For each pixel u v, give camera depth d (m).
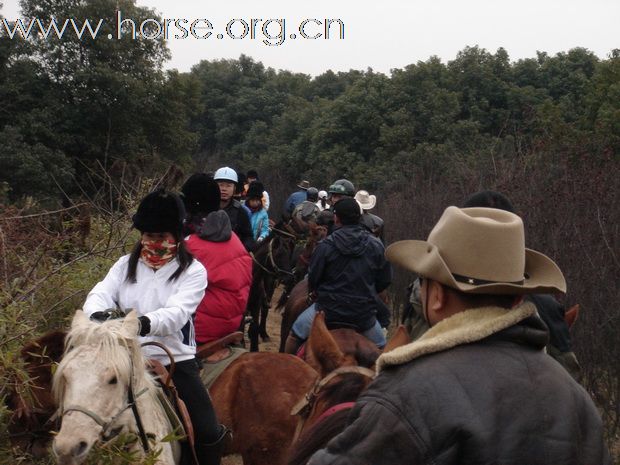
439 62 26.56
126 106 23.19
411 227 12.32
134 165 12.41
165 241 3.83
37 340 3.79
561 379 1.91
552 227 7.16
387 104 25.91
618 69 17.28
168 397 3.75
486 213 2.10
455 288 1.94
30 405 3.65
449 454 1.74
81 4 23.30
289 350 6.32
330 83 48.47
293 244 11.47
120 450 3.07
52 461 3.63
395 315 12.20
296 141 31.06
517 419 1.79
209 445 4.09
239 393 4.61
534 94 24.22
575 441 1.83
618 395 6.44
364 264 5.85
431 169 18.09
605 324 6.51
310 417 3.50
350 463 1.79
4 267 4.78
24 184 20.14
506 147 14.91
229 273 4.88
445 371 1.82
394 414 1.78
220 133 44.06
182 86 25.50
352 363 3.71
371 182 23.34
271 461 4.43
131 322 3.24
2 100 21.97
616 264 6.64
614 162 9.09
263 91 45.22
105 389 3.00
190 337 4.09
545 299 3.72
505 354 1.89
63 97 22.39
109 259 6.62
